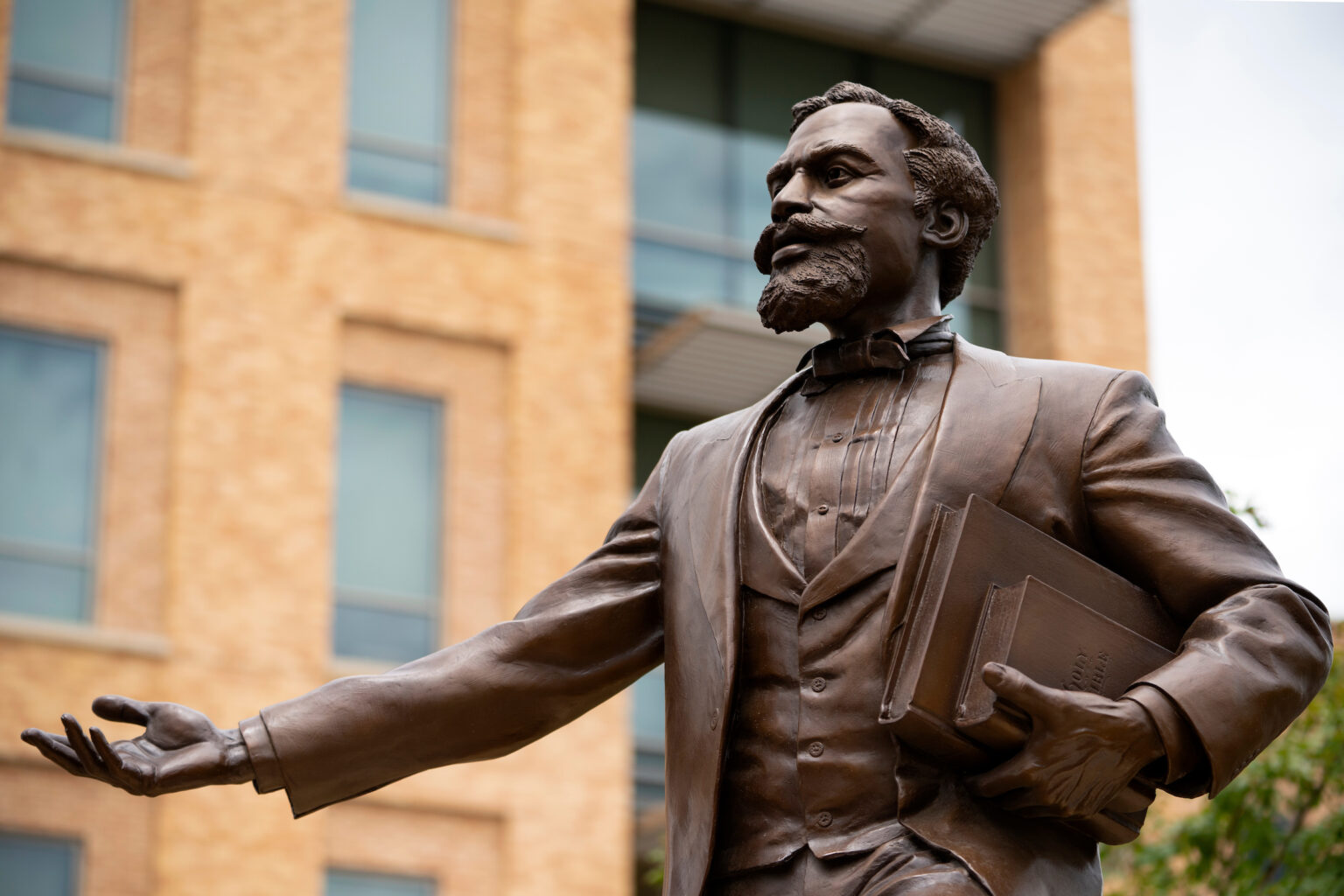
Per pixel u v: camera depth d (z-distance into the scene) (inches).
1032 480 149.0
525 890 773.9
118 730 740.7
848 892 139.2
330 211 829.8
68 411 776.3
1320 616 146.6
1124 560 149.5
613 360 855.7
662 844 843.4
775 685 147.9
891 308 160.6
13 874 717.3
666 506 163.5
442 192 860.0
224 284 804.6
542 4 893.2
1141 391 153.9
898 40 990.4
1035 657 139.9
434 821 771.4
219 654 765.3
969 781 140.7
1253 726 138.9
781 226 160.1
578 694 163.0
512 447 831.1
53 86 810.2
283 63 840.3
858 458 152.6
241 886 738.8
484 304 843.4
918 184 160.6
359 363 818.2
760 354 918.4
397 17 871.1
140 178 804.6
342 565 795.4
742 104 970.7
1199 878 372.2
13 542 757.3
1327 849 359.3
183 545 772.0
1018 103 1006.4
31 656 740.7
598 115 888.3
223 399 792.9
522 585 813.2
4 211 784.3
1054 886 140.8
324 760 159.2
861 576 145.7
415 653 797.9
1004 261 995.9
